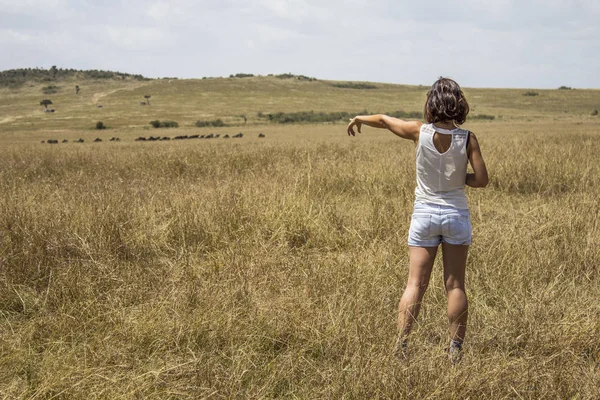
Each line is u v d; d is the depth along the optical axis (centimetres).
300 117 12425
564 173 985
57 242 543
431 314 402
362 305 397
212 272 490
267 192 762
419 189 358
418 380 290
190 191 809
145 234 598
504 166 1051
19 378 321
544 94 18900
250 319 382
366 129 7238
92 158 1625
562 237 582
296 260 534
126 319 386
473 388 284
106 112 14125
